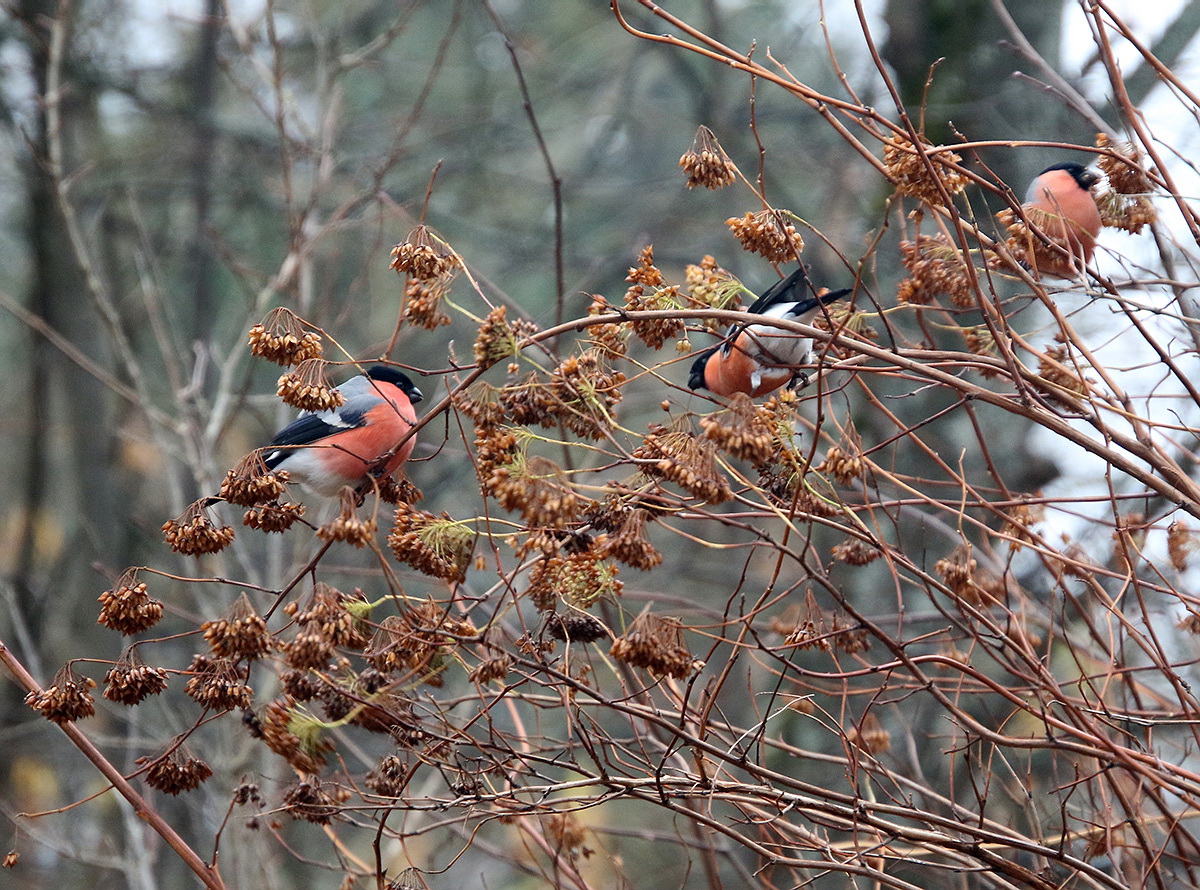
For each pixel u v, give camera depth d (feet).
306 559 47.39
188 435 47.26
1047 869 25.50
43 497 76.02
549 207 78.64
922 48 49.39
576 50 88.84
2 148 66.95
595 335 24.36
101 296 48.47
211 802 45.88
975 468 44.24
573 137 92.22
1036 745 21.89
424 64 76.13
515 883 48.19
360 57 53.83
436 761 23.39
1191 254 26.45
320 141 51.90
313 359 23.24
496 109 82.94
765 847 26.96
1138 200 27.35
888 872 29.73
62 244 63.05
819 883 34.32
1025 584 37.58
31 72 62.03
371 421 28.99
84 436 63.87
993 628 22.81
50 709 22.63
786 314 28.48
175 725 46.55
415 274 23.24
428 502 61.26
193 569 46.78
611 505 22.25
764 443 20.98
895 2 50.21
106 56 65.26
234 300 77.00
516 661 22.41
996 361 24.99
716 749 22.30
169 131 71.67
